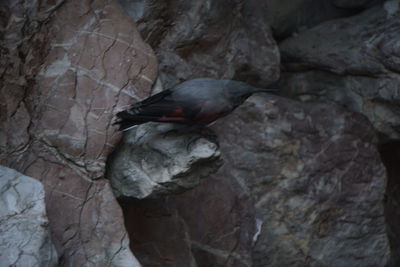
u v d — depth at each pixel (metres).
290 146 12.24
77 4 9.06
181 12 10.94
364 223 12.73
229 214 11.12
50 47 8.80
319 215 12.29
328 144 12.54
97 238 8.47
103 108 8.83
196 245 10.77
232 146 11.84
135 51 9.23
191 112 8.04
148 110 7.95
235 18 11.79
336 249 12.49
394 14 13.41
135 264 8.51
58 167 8.55
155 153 8.63
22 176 7.77
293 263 12.21
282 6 13.45
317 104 12.83
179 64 11.08
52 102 8.66
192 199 10.89
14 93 8.52
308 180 12.25
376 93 12.91
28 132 8.53
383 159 14.37
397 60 12.48
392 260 14.21
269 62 12.49
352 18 13.84
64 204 8.44
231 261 10.94
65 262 8.21
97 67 8.96
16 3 8.67
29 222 7.35
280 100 12.53
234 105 8.31
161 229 10.19
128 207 10.02
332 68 13.30
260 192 11.91
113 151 9.03
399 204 14.36
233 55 11.86
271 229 11.98
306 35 13.79
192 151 8.35
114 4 9.33
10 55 8.53
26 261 7.09
